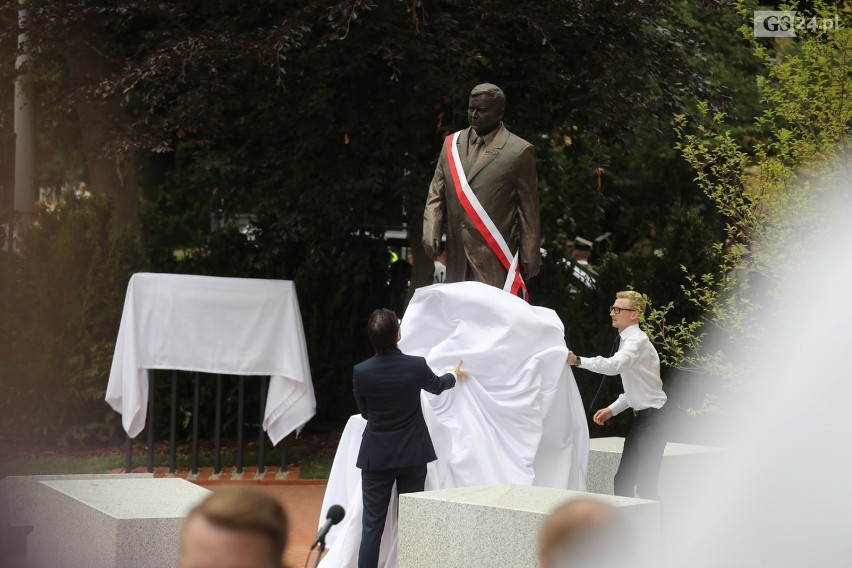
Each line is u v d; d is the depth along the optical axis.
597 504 2.97
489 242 9.88
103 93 14.14
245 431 16.28
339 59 14.54
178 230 16.67
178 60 13.88
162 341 12.99
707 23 19.67
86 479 8.38
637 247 20.02
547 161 17.05
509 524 6.48
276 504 2.65
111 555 6.82
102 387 15.07
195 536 2.57
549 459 9.27
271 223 16.36
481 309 9.12
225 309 13.06
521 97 15.50
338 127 15.30
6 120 16.41
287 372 13.06
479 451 8.70
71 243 15.09
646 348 9.39
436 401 9.03
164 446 15.51
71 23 15.05
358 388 8.12
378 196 16.03
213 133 15.39
